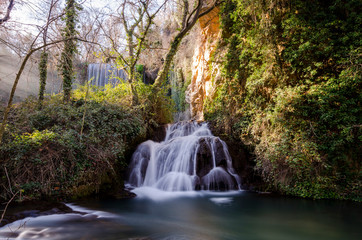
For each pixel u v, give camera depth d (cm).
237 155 754
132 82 933
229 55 898
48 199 482
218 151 731
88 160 565
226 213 477
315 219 434
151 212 477
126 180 704
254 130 714
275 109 630
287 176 600
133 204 533
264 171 658
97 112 720
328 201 544
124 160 710
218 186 684
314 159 552
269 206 522
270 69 709
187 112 1772
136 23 955
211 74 1158
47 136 530
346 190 547
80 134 597
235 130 812
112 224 396
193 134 909
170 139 891
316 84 604
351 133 534
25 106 701
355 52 545
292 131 593
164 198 596
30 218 392
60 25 411
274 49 693
